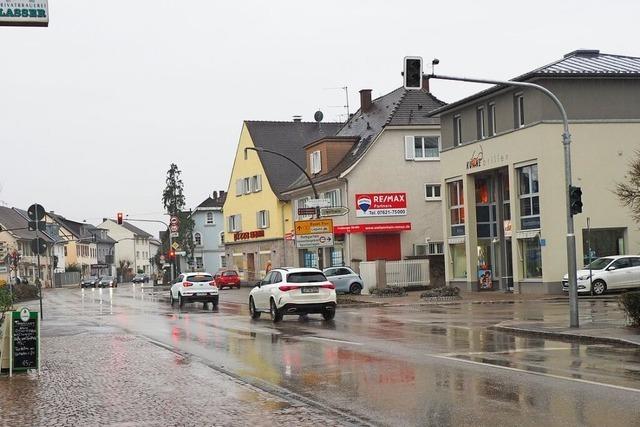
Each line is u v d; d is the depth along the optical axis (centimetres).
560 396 1010
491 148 3772
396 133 4997
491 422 870
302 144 6681
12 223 9712
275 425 897
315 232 3475
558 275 3406
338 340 1872
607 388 1059
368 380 1210
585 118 3453
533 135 3447
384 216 4900
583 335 1719
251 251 6712
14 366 1348
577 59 3775
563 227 3416
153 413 988
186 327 2447
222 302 4284
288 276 2580
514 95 3616
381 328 2188
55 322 2802
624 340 1611
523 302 3116
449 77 2003
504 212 3909
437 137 5053
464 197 4025
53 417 973
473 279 3991
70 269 11844
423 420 898
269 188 6288
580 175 3438
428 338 1855
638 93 3519
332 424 894
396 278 4378
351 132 5581
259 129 6700
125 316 3131
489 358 1435
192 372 1365
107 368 1442
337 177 4919
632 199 2738
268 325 2436
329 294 2580
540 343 1695
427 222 5000
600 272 3288
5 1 1277
